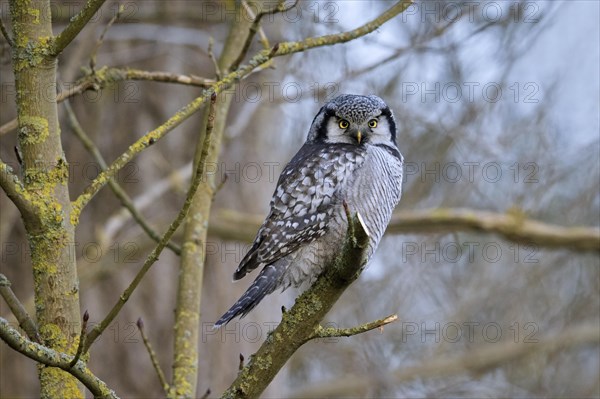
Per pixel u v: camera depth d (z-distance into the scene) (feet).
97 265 39.17
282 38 43.14
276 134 47.21
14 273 41.75
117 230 40.27
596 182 52.31
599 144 51.31
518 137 50.11
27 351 16.92
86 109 41.98
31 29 19.99
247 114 38.73
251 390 20.04
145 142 21.06
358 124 29.68
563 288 56.03
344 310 52.70
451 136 46.70
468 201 51.11
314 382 54.49
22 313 19.52
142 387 41.45
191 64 43.91
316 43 24.47
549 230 41.55
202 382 42.50
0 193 39.32
